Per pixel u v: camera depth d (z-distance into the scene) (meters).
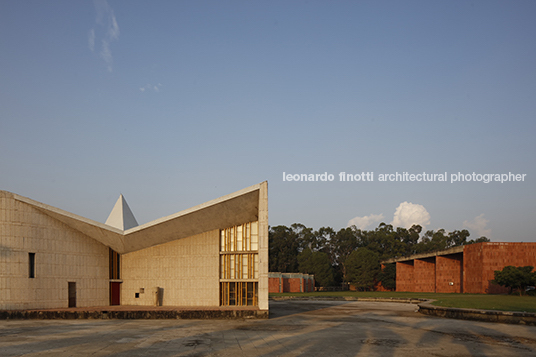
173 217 26.83
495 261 46.25
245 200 26.50
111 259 30.28
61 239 27.48
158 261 30.03
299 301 43.84
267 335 17.75
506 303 30.03
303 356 13.26
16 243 25.27
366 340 16.52
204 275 29.17
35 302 25.70
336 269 106.56
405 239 114.06
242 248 29.00
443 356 13.48
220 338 16.83
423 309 28.31
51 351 13.87
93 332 18.53
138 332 18.55
